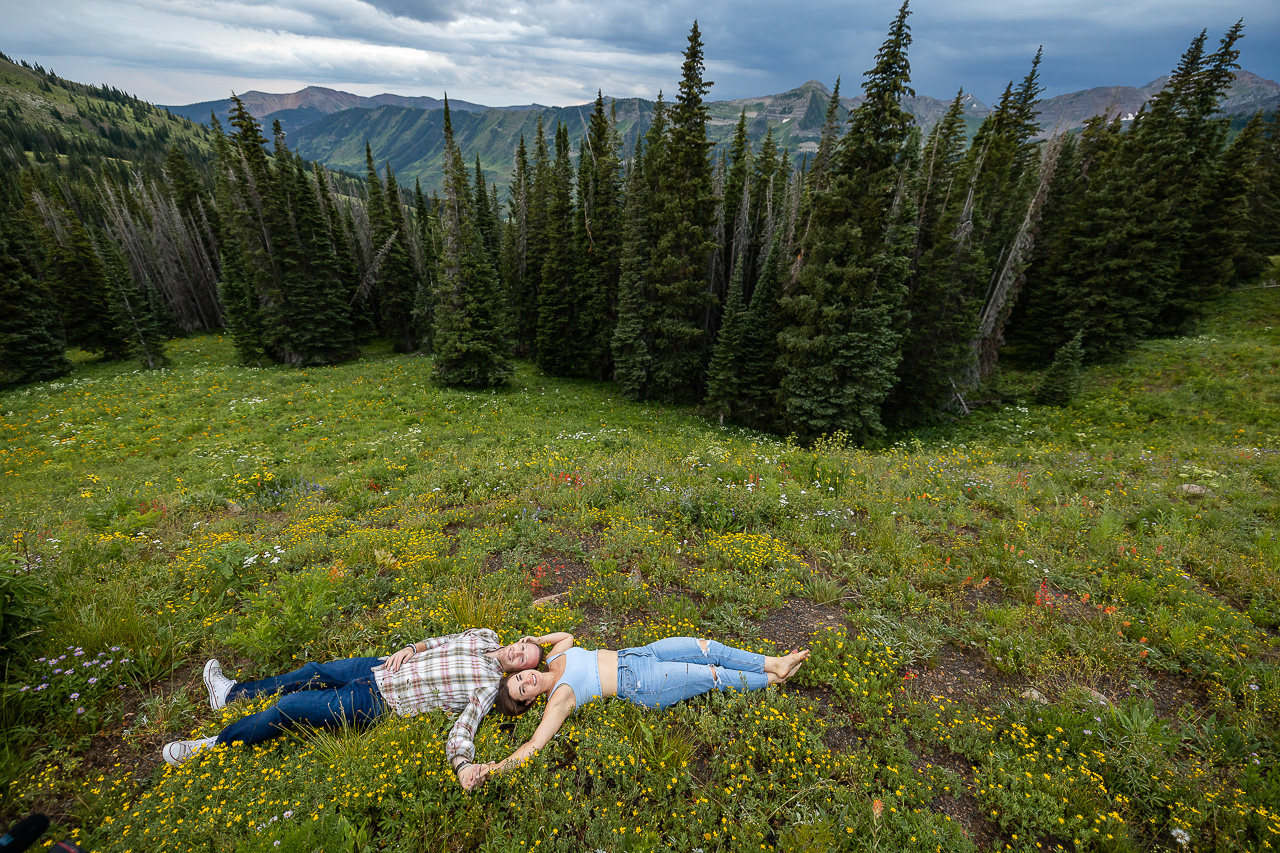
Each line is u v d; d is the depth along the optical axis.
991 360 29.55
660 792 2.96
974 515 7.18
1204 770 3.16
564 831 2.75
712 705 3.65
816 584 5.19
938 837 2.67
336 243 44.91
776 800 2.92
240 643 3.99
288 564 5.80
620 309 29.12
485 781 2.96
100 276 36.75
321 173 43.84
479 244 28.09
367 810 2.84
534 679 3.55
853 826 2.72
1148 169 27.30
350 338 36.44
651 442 17.95
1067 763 3.14
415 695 3.48
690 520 7.02
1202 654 4.20
